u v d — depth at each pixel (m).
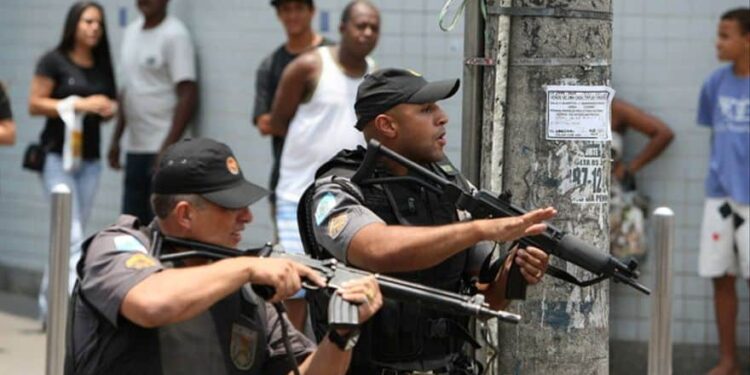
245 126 10.98
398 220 5.36
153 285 4.38
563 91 5.76
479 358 5.91
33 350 10.57
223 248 4.67
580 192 5.79
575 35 5.76
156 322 4.37
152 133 11.16
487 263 5.60
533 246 5.41
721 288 9.57
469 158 5.96
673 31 9.84
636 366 9.93
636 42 9.88
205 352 4.60
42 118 12.32
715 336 9.93
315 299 5.28
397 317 5.32
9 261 12.73
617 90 9.91
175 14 11.46
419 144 5.45
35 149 10.88
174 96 11.18
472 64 5.93
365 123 5.54
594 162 5.80
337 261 4.90
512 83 5.81
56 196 6.57
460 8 5.93
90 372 4.56
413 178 5.32
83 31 10.79
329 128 9.08
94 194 11.08
